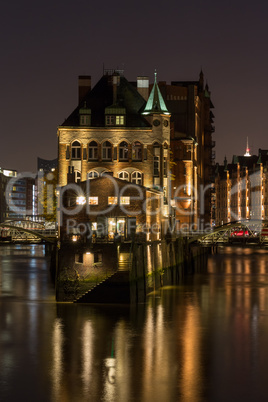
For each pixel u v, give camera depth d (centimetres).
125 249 6812
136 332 5659
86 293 6831
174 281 9300
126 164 9231
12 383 4297
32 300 7200
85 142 9244
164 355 4944
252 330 5812
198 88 14538
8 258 13825
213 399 4028
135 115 9400
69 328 5775
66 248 6850
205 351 5072
